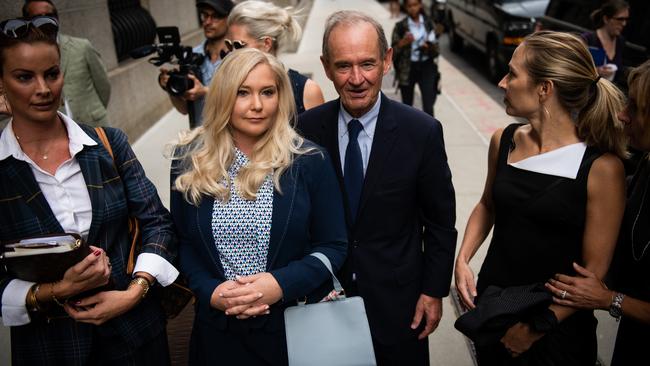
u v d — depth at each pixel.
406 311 2.08
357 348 1.80
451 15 12.56
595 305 1.80
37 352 1.77
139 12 7.43
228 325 1.88
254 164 1.85
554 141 1.89
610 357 2.94
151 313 1.94
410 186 2.02
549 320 1.83
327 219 1.93
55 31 1.65
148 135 6.91
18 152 1.67
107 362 1.87
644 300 1.78
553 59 1.80
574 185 1.83
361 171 2.05
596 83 1.81
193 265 1.94
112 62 6.27
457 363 2.96
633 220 1.84
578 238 1.88
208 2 3.30
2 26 1.57
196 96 3.28
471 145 6.42
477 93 8.99
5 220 1.69
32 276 1.59
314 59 10.54
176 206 1.98
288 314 1.82
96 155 1.78
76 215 1.75
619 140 1.80
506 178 1.98
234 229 1.86
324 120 2.13
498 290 1.95
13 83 1.60
